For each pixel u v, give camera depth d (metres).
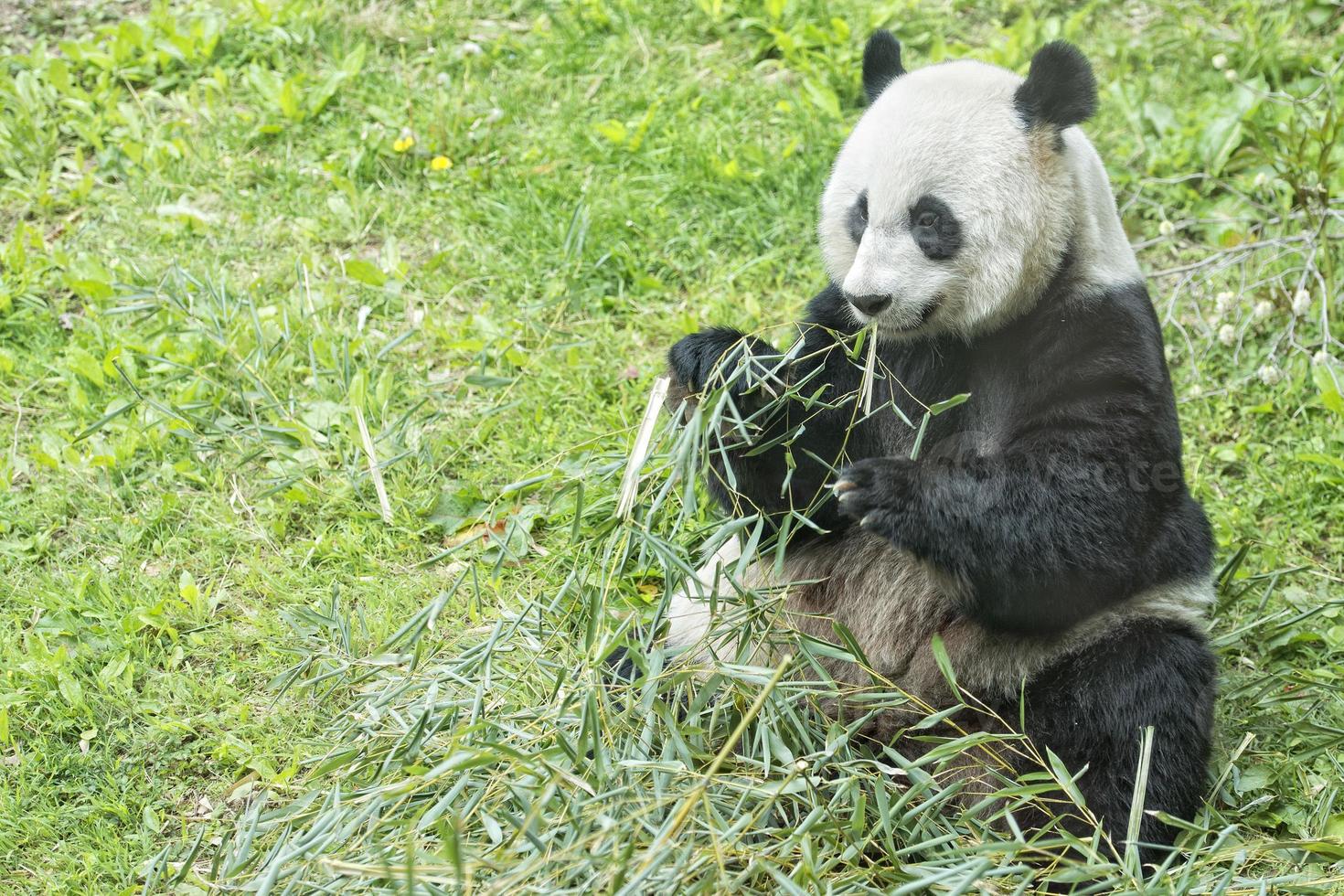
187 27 10.70
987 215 5.60
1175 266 9.23
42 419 7.89
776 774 5.16
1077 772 5.41
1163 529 5.68
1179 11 10.98
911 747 5.74
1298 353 8.43
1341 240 9.00
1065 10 11.10
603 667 5.36
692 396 5.93
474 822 5.04
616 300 8.85
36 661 6.36
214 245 9.07
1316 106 9.98
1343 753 6.16
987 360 6.01
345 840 4.92
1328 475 7.66
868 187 5.80
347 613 6.65
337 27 10.80
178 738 6.14
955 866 4.83
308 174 9.58
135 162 9.64
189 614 6.72
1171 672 5.41
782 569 6.15
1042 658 5.64
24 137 9.65
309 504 7.39
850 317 6.16
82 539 7.19
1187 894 5.01
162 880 5.48
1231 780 5.95
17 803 5.78
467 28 10.98
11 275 8.57
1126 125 10.11
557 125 10.06
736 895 4.69
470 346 8.29
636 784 4.92
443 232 9.30
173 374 8.04
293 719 6.20
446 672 5.49
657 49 10.79
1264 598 6.84
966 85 5.81
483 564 7.07
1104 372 5.59
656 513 5.71
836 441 6.14
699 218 9.44
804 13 10.93
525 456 7.70
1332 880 5.30
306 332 8.33
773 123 10.10
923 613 5.85
